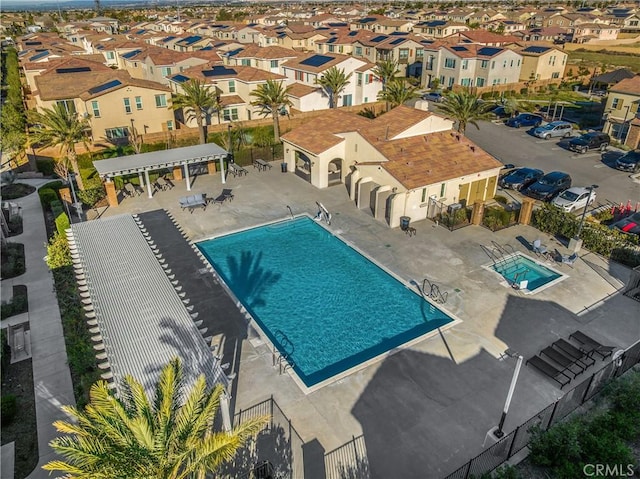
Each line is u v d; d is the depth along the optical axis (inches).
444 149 1352.1
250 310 908.6
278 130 1847.9
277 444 603.2
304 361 774.5
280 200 1392.7
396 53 3282.5
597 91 2886.3
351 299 938.7
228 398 550.9
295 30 4215.1
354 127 1493.6
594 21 5113.2
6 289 962.1
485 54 2829.7
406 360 759.1
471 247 1117.7
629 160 1598.2
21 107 2176.4
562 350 754.8
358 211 1317.7
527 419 645.9
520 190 1456.7
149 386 539.8
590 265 1036.5
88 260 839.7
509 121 2171.5
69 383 711.1
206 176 1582.2
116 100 1788.9
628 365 725.3
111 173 1263.5
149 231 1200.8
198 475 411.2
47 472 571.5
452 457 589.9
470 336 813.9
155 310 697.0
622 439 587.5
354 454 593.0
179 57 2488.9
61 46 3464.6
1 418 632.4
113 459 377.1
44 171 1627.7
